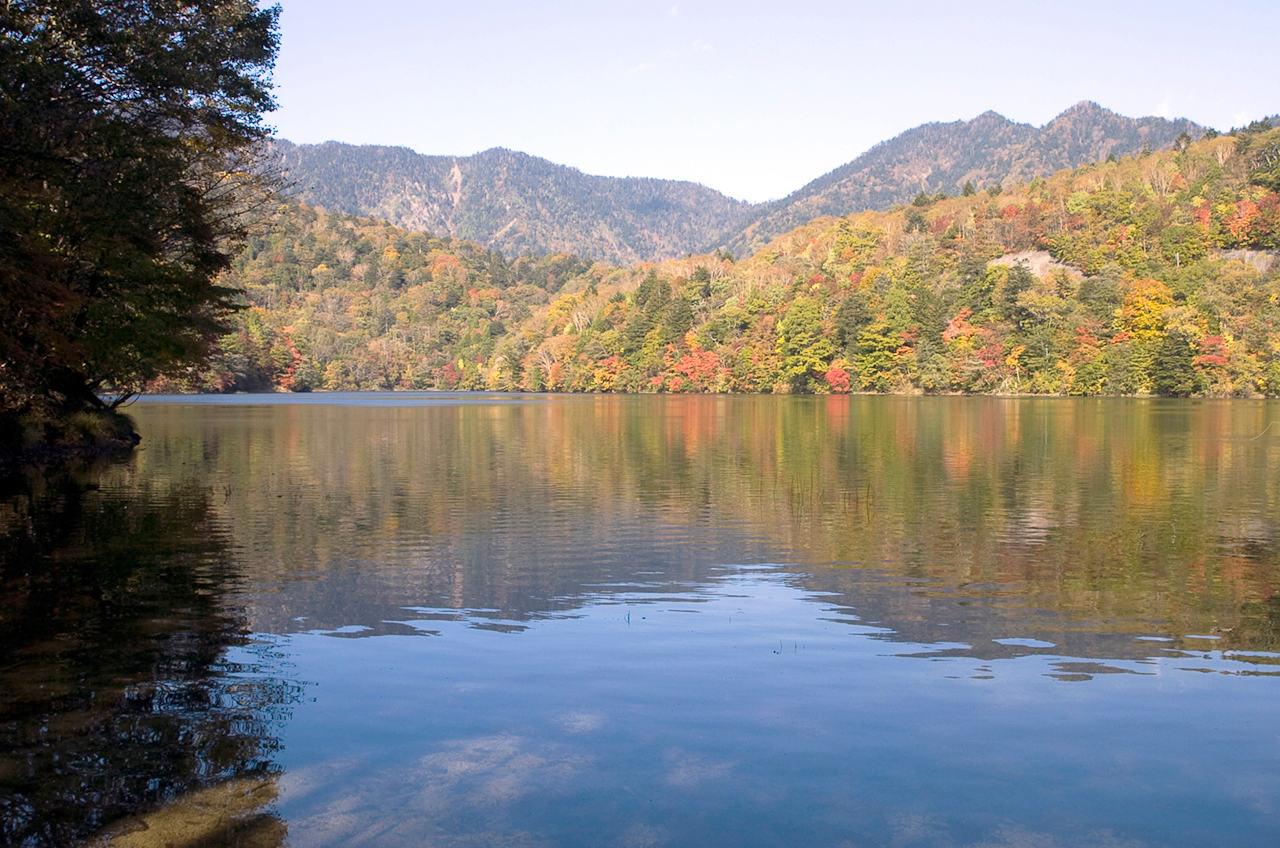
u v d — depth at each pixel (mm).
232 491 23688
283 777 6727
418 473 28250
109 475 27031
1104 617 11523
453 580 13531
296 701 8266
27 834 5871
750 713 8086
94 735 7410
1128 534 17562
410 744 7352
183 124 26000
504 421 61031
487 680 8922
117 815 6133
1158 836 6020
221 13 25844
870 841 5914
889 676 9133
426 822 6090
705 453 35406
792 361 143750
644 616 11508
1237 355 112188
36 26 21953
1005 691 8703
